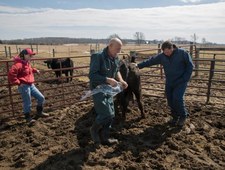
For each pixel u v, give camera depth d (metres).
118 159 4.77
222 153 5.04
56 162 4.71
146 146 5.25
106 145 5.25
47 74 15.84
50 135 5.95
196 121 6.58
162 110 7.41
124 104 6.57
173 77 5.99
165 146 5.25
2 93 10.38
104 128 5.25
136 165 4.52
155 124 6.37
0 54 35.50
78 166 4.51
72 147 5.28
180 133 5.86
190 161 4.73
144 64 6.35
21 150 5.25
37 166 4.62
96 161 4.64
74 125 6.49
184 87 6.01
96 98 4.86
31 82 6.67
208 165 4.58
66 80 13.30
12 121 6.92
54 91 10.45
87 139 5.55
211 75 7.95
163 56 6.01
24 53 6.49
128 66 6.37
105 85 4.75
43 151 5.16
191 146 5.27
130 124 6.36
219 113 7.20
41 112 7.12
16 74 6.32
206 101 8.27
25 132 6.15
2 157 5.03
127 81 6.23
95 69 4.69
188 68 5.84
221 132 5.98
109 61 4.80
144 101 8.35
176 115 6.39
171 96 6.23
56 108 7.95
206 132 5.98
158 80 11.44
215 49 12.59
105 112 4.89
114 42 4.64
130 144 5.34
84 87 11.31
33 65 21.89
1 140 5.78
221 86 11.16
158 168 4.48
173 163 4.64
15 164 4.72
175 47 5.87
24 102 6.62
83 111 7.53
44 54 35.72
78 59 29.97
